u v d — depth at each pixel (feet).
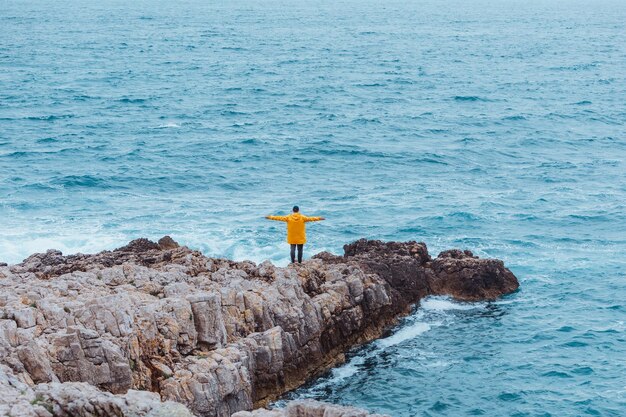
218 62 453.58
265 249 143.54
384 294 114.01
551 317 119.75
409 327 115.44
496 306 123.13
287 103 310.65
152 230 153.28
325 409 61.00
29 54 484.33
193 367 86.94
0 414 62.03
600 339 112.68
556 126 266.77
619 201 177.88
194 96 327.26
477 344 110.93
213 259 114.83
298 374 100.01
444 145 235.61
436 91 346.54
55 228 153.99
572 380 102.01
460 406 96.27
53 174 195.62
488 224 161.17
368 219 163.84
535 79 390.42
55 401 64.54
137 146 229.86
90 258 116.37
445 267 128.67
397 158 217.77
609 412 94.84
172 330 89.20
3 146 227.81
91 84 362.12
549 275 136.05
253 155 219.61
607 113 292.61
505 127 264.11
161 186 187.93
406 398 97.76
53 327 84.17
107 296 87.71
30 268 112.78
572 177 199.00
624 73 418.51
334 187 189.16
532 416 94.22
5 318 83.20
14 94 327.06
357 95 333.62
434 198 179.42
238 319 97.30
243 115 284.00
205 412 84.79
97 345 81.56
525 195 182.70
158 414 62.54
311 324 102.68
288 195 181.98
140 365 85.30
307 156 219.20
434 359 106.73
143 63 447.83
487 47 563.07
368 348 109.19
